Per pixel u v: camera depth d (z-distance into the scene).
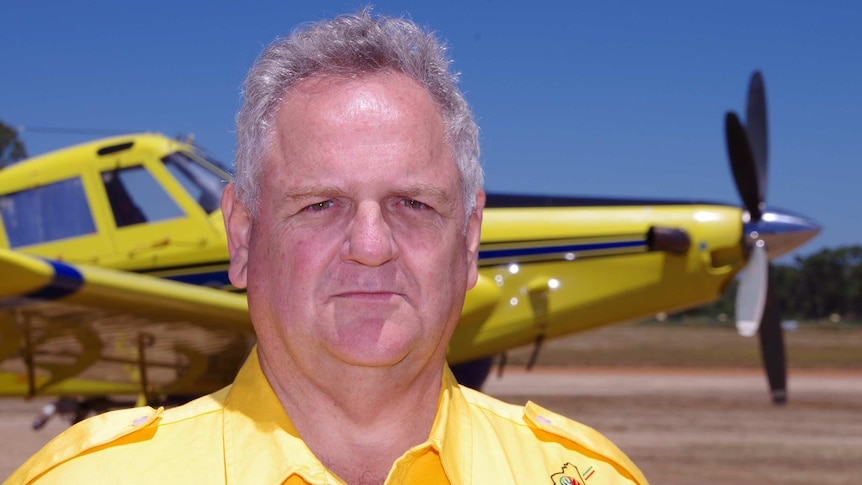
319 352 1.14
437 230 1.17
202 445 1.12
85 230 5.67
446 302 1.18
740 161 7.23
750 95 7.68
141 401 6.20
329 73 1.16
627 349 29.94
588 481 1.22
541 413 1.31
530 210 6.54
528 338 6.44
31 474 1.08
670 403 14.59
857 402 15.12
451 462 1.15
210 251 5.54
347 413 1.17
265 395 1.15
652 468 8.45
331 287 1.13
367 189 1.13
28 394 6.20
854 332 40.56
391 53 1.19
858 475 8.19
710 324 45.56
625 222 6.57
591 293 6.45
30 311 4.55
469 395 1.33
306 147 1.13
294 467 1.07
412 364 1.16
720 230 6.64
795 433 11.23
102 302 4.54
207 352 5.74
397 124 1.14
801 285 64.06
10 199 5.79
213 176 5.77
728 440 10.51
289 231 1.15
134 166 5.68
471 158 1.25
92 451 1.09
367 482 1.17
